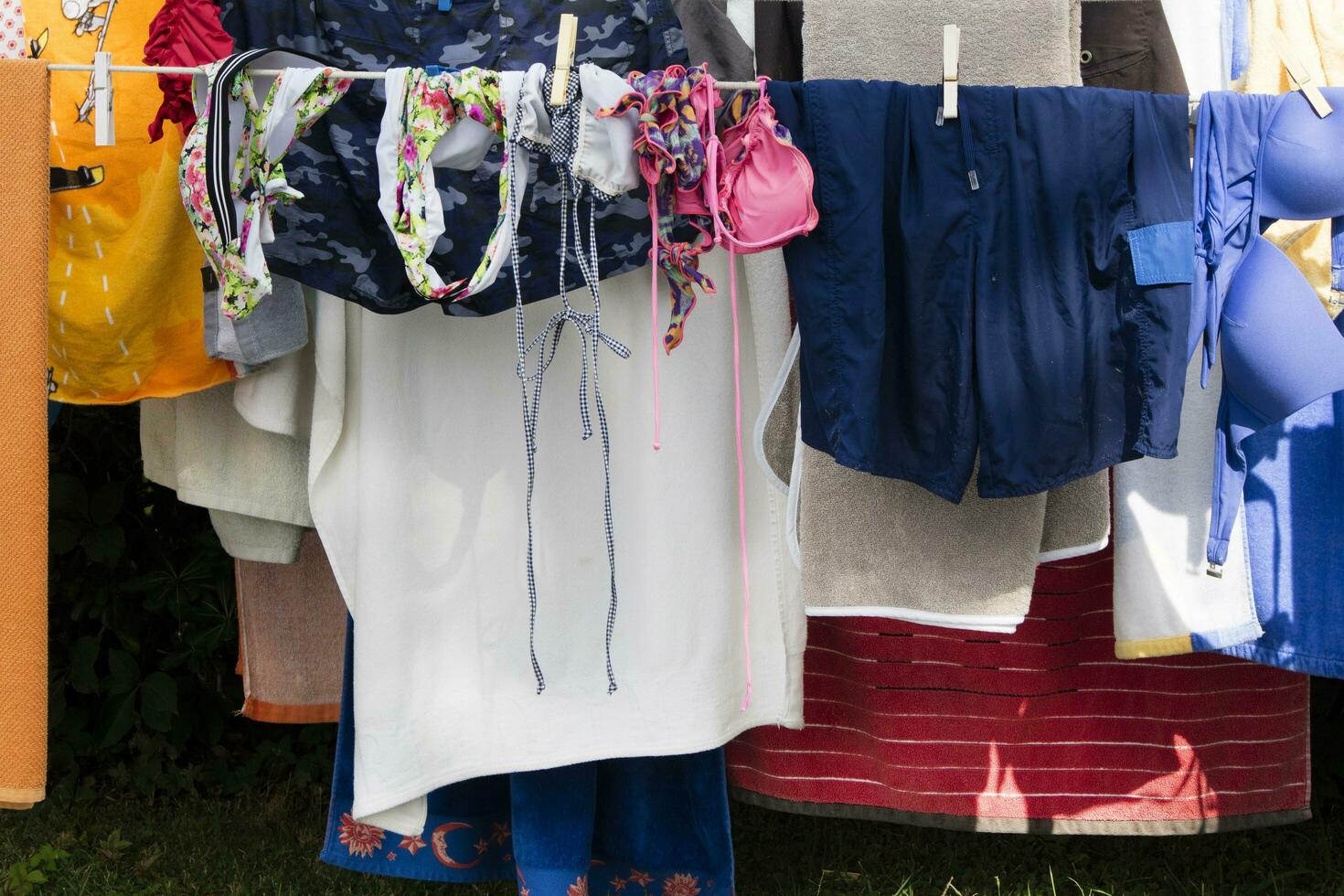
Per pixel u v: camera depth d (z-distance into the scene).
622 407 2.46
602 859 2.76
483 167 2.20
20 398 2.06
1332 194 2.07
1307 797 2.83
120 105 2.25
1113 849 3.36
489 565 2.46
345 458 2.47
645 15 2.22
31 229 2.05
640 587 2.47
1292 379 2.10
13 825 3.49
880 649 2.76
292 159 2.17
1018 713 2.76
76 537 3.54
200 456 2.57
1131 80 2.31
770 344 2.38
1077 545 2.31
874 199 2.07
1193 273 2.08
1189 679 2.79
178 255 2.30
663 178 2.10
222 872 3.22
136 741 3.70
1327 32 2.31
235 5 2.20
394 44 2.23
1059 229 2.06
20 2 2.26
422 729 2.46
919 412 2.12
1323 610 2.40
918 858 3.33
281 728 3.89
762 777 2.85
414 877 2.75
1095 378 2.08
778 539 2.54
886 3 2.20
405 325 2.42
